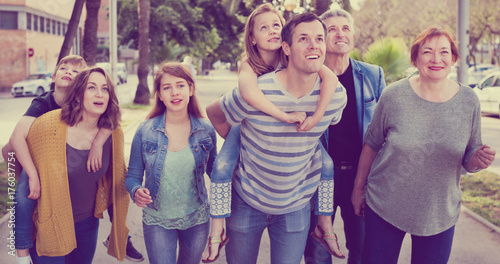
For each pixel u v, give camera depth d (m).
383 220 2.88
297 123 2.43
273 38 2.63
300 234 2.79
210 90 32.97
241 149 2.73
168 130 3.02
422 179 2.69
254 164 2.65
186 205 3.06
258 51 2.71
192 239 3.16
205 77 60.62
